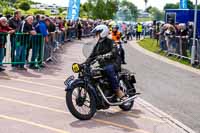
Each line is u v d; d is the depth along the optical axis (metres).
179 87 12.23
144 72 15.25
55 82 11.38
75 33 33.12
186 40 19.80
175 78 14.12
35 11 46.53
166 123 7.82
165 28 24.22
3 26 12.38
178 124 7.80
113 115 8.13
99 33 7.73
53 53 17.50
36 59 13.40
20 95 9.36
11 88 10.05
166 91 11.41
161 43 24.64
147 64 18.06
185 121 8.12
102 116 7.97
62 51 21.11
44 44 14.09
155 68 16.72
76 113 7.43
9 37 12.66
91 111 7.62
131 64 17.72
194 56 18.34
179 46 20.67
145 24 50.44
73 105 7.42
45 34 13.50
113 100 7.90
